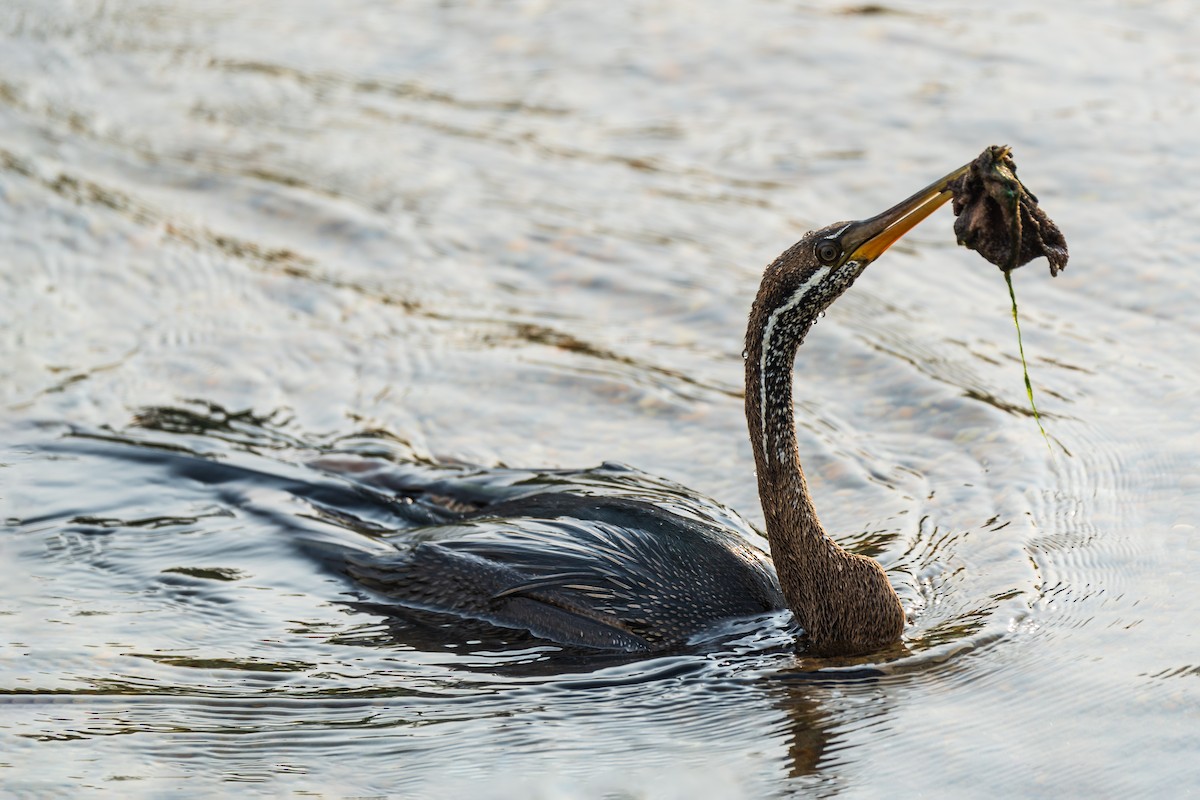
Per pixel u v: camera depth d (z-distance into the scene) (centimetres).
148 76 2056
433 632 1032
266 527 1177
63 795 839
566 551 1054
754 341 988
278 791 847
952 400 1306
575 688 956
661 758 874
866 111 1833
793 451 996
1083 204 1577
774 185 1708
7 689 949
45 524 1180
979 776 830
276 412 1370
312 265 1633
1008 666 939
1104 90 1814
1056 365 1338
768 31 2070
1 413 1355
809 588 991
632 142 1838
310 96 1994
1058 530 1101
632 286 1559
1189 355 1322
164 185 1794
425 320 1525
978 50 1953
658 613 1012
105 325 1523
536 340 1477
